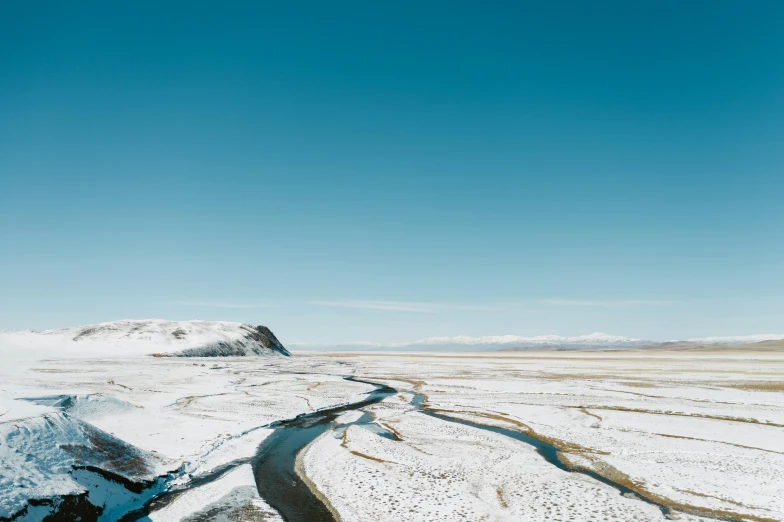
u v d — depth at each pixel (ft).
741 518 55.06
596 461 78.54
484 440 93.15
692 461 76.84
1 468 50.21
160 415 115.75
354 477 70.85
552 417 114.11
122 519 57.26
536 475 70.38
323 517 57.11
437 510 57.98
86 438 67.67
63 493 52.54
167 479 71.15
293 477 72.74
